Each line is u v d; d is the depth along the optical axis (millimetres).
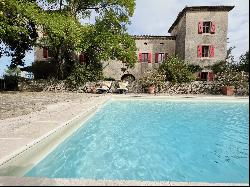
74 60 24875
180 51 26781
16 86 22672
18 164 3637
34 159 4117
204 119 9594
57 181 2252
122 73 27281
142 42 27469
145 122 9031
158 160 4758
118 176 3865
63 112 8305
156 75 20906
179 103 14039
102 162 4551
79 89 21906
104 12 23219
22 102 12023
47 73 25672
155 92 20812
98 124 8531
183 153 5258
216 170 4176
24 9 17531
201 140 6434
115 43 21375
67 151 5113
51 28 18297
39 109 9258
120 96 16562
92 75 22109
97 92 20844
